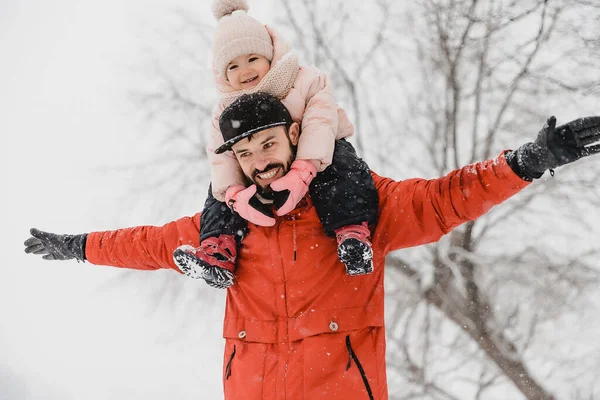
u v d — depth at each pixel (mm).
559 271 8641
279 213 2693
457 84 9484
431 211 2668
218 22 3195
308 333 2680
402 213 2730
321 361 2637
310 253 2764
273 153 2699
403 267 9008
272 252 2793
